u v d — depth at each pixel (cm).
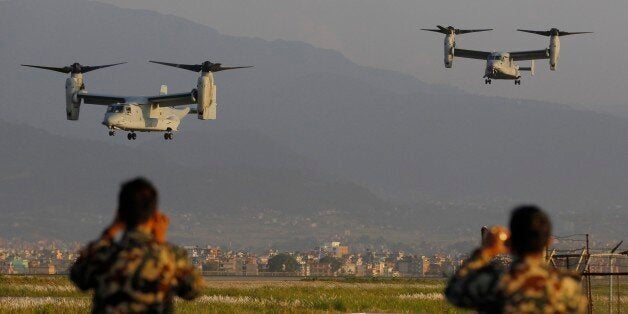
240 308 10356
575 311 2595
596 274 7538
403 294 17075
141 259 2695
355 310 11888
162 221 2828
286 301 12781
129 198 2745
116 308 2684
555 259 7900
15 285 17200
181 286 2777
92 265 2723
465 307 2656
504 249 2672
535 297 2566
